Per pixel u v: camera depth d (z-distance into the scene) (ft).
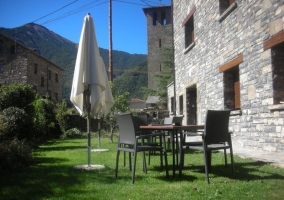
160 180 12.73
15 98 33.30
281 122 18.16
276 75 18.85
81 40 15.80
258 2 20.48
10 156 15.69
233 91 26.68
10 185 12.21
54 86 103.81
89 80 15.40
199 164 16.38
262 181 11.64
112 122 34.68
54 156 21.66
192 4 36.35
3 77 82.12
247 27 22.12
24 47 82.17
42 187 11.84
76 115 52.29
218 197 9.75
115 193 10.72
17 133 27.07
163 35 133.28
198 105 34.19
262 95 20.11
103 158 19.94
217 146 12.76
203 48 32.27
